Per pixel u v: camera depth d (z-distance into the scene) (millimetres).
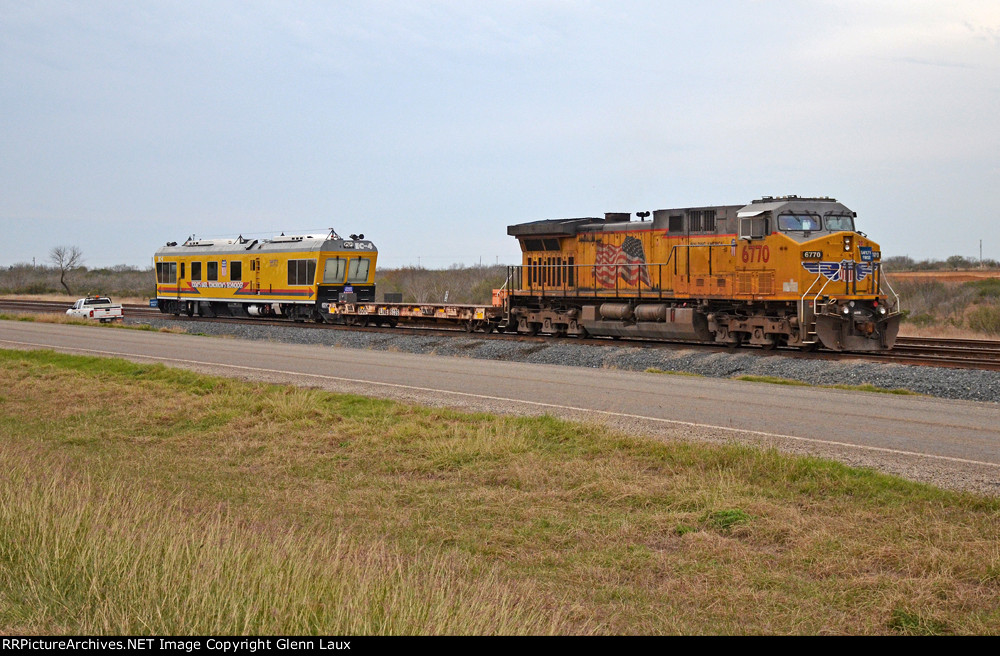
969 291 57156
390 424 15859
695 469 11984
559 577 8539
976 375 20078
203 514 10312
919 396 18359
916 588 7855
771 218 25906
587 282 31969
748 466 11727
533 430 14562
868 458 12266
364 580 7316
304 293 42344
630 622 7352
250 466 13680
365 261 43656
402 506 11234
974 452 12547
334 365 24734
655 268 29500
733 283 27062
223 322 43781
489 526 10242
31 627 6582
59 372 24109
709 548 9133
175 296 50156
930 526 9328
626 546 9375
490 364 24797
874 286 26312
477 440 13742
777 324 26188
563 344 29344
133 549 8117
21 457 13023
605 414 15930
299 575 7465
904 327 41594
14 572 7785
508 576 8531
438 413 16391
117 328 41188
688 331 28469
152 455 14508
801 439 13570
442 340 32719
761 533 9531
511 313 34812
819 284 25453
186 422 17281
